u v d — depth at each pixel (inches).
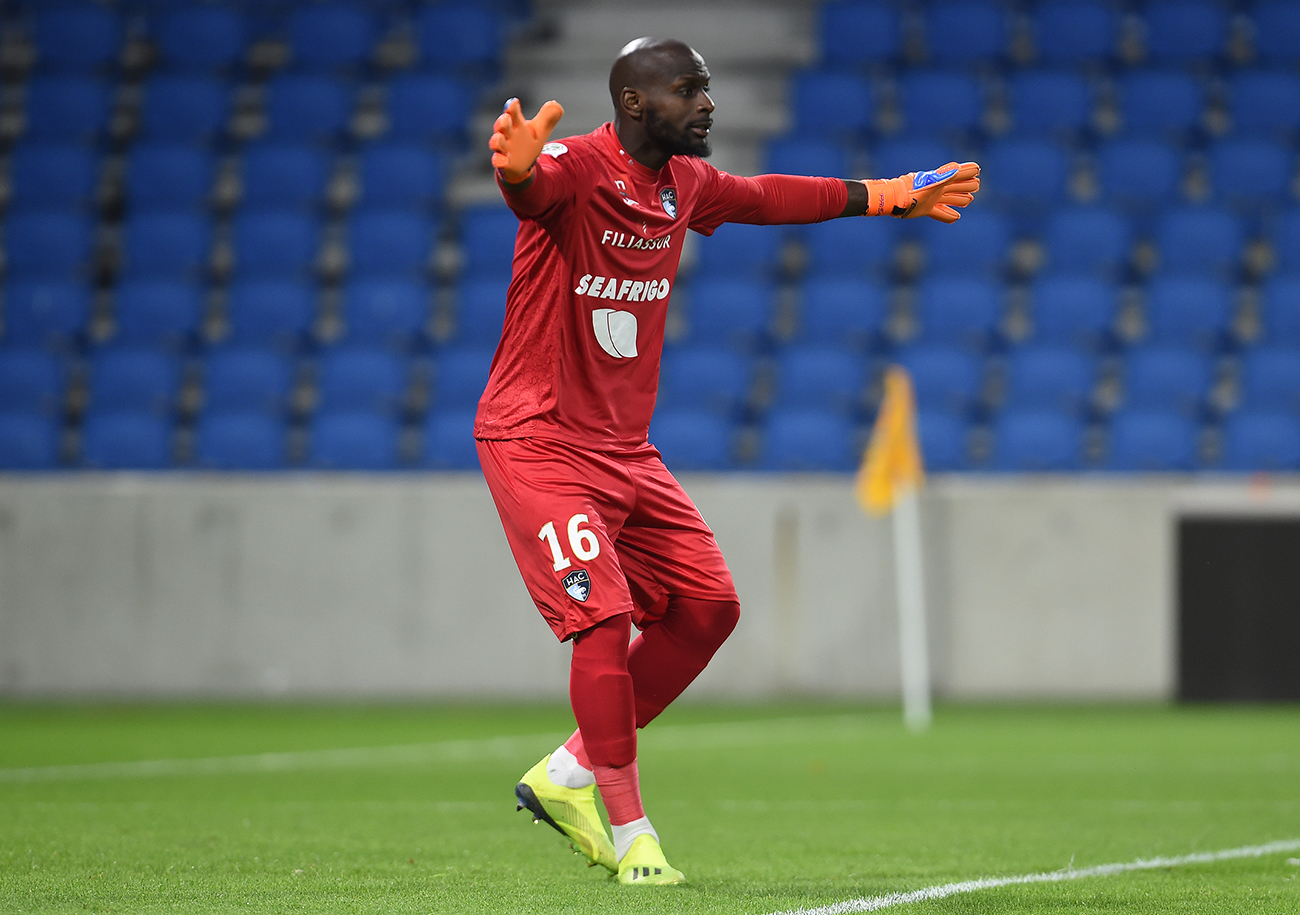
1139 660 1628.9
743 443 1929.1
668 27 2411.4
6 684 1657.2
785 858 613.6
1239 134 2250.2
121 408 1943.9
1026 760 1096.8
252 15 2449.6
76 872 546.3
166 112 2303.2
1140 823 747.4
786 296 2112.5
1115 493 1636.3
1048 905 481.4
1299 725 1396.4
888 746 1200.8
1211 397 1929.1
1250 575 1610.5
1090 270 2085.4
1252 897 501.7
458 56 2390.5
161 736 1259.8
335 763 1049.5
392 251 2148.1
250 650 1656.0
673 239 529.3
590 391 526.9
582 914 454.6
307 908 465.4
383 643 1654.8
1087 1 2357.3
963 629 1646.2
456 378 1948.8
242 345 2007.9
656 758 1106.1
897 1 2377.0
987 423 1941.4
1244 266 2092.8
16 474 1871.3
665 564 553.3
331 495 1658.5
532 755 1106.7
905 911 465.7
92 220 2153.1
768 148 2222.0
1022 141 2220.7
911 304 2108.8
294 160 2242.9
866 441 1918.1
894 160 2196.1
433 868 566.9
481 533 1654.8
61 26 2407.7
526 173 476.4
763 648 1654.8
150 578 1657.2
